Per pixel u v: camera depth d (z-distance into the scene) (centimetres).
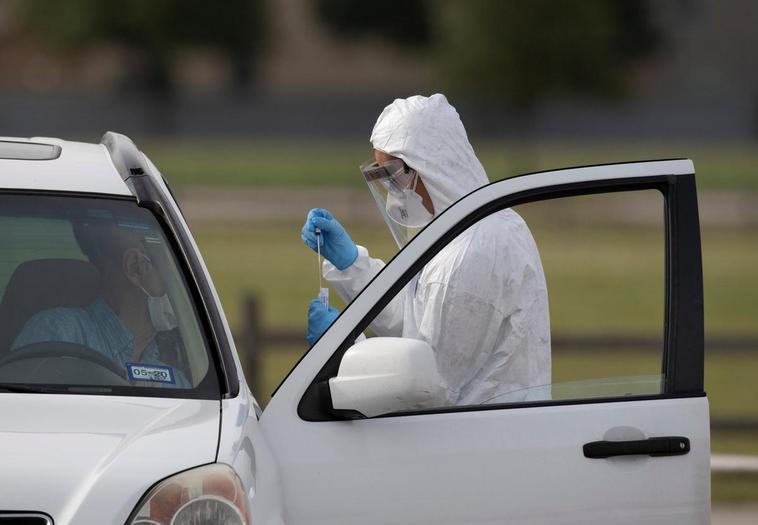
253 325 3803
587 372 4306
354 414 1384
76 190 1511
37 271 1430
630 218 10312
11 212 1473
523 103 17575
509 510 1388
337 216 12456
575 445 1402
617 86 17350
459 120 1609
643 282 7938
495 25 17062
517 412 1409
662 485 1411
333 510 1362
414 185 1596
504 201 1420
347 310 1402
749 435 3766
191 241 1516
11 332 1385
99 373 1352
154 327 1405
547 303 1534
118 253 1452
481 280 1470
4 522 1134
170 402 1316
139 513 1154
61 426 1228
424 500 1376
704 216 12750
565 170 1430
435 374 1337
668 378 1434
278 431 1373
